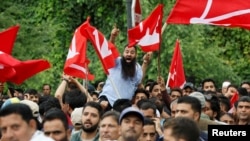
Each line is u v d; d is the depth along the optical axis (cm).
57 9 3431
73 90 1723
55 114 1198
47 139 986
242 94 2100
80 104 1700
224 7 1741
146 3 3119
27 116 981
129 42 1839
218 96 1902
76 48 1814
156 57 3109
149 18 1839
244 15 1736
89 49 3266
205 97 1656
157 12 1836
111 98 1784
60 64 3341
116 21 3388
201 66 3225
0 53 1634
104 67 1770
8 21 2964
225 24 1745
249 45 3728
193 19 1753
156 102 1723
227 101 1888
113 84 1761
